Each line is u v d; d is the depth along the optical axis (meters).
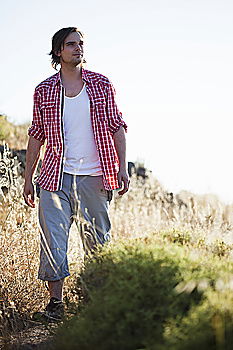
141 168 17.89
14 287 7.82
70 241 9.07
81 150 7.61
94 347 5.05
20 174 14.55
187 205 13.95
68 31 7.70
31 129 7.82
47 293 8.12
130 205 13.08
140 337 4.90
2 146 15.73
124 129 7.80
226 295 4.80
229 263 5.70
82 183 7.59
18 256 8.47
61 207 7.51
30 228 9.23
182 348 4.51
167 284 5.16
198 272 5.31
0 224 9.90
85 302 6.18
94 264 5.99
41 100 7.71
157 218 11.77
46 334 6.72
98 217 7.66
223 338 4.45
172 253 5.65
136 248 5.84
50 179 7.52
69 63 7.68
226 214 11.88
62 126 7.60
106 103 7.74
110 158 7.63
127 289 5.15
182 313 4.96
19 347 6.31
